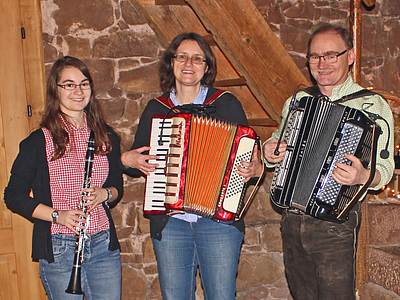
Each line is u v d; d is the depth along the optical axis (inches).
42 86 152.9
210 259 111.7
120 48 158.2
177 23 154.0
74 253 103.3
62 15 154.3
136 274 161.8
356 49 129.0
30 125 153.0
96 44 156.8
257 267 165.9
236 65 135.7
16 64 150.9
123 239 160.7
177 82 113.8
